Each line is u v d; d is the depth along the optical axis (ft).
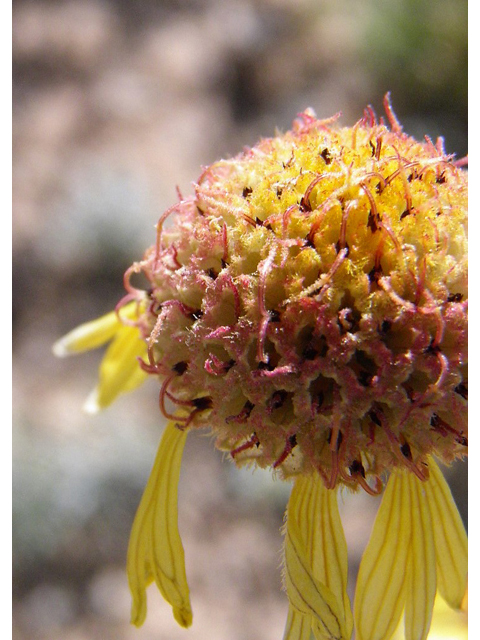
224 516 0.52
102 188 0.69
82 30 0.87
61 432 0.54
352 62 0.77
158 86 0.81
